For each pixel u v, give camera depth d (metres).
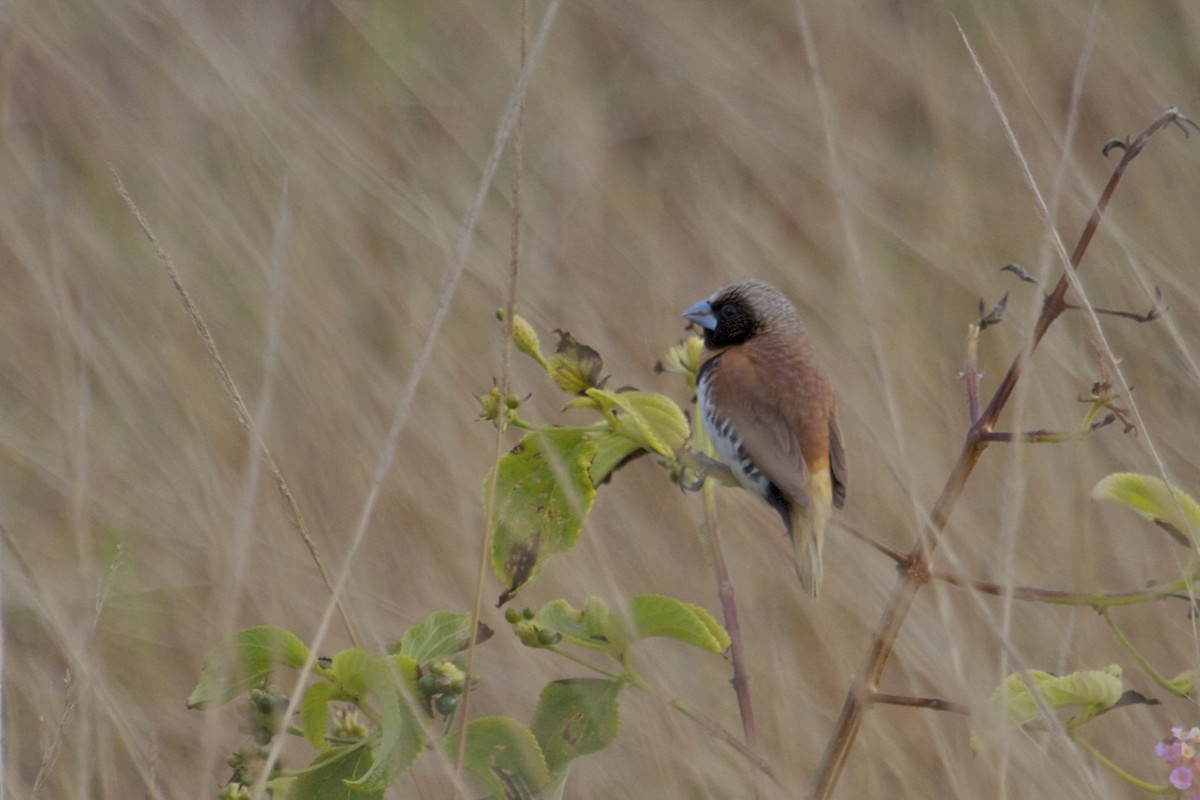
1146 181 12.24
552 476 5.55
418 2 14.90
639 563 9.35
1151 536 9.64
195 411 9.60
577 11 14.95
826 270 11.82
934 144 13.08
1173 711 8.56
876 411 9.98
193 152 12.07
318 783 5.19
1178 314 10.69
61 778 6.96
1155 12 13.77
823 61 14.09
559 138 13.55
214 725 6.28
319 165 11.71
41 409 10.11
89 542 8.41
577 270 11.87
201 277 10.61
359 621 6.25
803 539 6.97
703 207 12.55
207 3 14.09
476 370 10.64
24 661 7.86
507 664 8.81
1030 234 11.91
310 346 10.20
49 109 11.80
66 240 10.84
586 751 5.32
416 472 9.62
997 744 5.28
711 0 15.16
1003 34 13.52
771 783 5.58
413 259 11.43
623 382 10.87
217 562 8.15
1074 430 5.38
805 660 8.96
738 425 7.05
